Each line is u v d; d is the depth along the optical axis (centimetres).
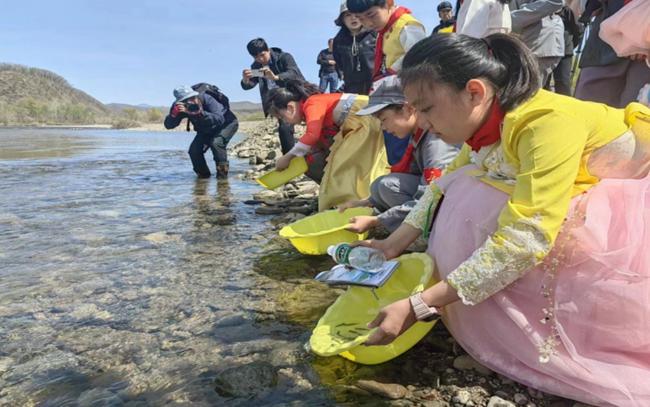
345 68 532
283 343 195
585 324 150
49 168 755
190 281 262
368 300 192
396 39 363
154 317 220
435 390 164
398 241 203
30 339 203
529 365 158
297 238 291
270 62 613
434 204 197
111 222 390
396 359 182
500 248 147
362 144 360
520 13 352
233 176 654
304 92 407
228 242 332
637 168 166
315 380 170
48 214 419
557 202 146
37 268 284
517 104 158
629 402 141
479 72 152
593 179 166
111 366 182
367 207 304
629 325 146
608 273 148
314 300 235
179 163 837
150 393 165
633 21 245
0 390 169
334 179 369
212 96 647
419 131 271
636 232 149
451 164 215
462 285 151
